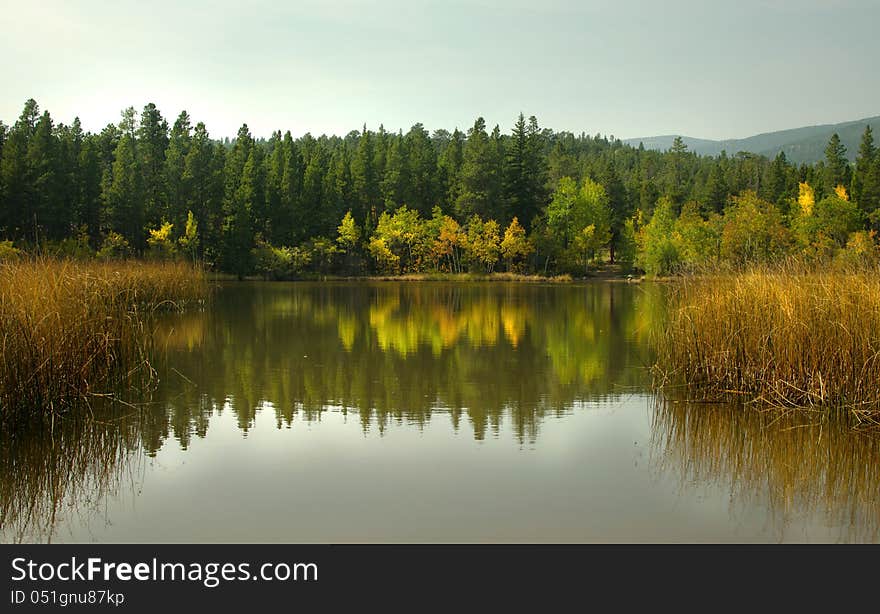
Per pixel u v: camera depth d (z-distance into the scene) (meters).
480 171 67.81
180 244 59.06
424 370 13.60
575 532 6.16
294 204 66.31
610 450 8.46
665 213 60.34
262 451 8.29
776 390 10.39
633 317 24.94
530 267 67.75
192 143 62.41
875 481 7.50
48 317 9.41
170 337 18.16
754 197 51.56
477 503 6.74
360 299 34.56
